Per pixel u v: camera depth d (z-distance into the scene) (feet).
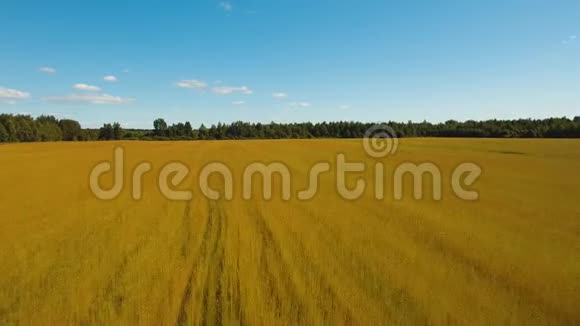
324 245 41.96
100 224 51.26
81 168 117.70
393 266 35.68
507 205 65.00
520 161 137.90
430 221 53.36
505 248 41.34
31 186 84.07
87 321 25.46
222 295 28.81
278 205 64.54
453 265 36.14
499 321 26.18
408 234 46.75
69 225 50.60
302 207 62.95
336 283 31.60
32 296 29.07
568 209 61.82
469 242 43.50
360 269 34.83
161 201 67.97
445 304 28.27
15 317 25.94
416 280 32.50
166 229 48.78
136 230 48.16
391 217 55.72
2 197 71.36
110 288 30.50
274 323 24.84
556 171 111.55
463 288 31.07
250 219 54.39
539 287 31.55
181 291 29.86
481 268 35.55
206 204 65.36
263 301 27.91
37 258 37.47
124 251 39.65
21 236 45.32
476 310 27.55
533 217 56.13
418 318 26.25
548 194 75.82
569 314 27.27
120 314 26.27
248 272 33.71
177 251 39.60
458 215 57.21
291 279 32.30
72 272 33.81
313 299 28.50
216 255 38.50
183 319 25.61
